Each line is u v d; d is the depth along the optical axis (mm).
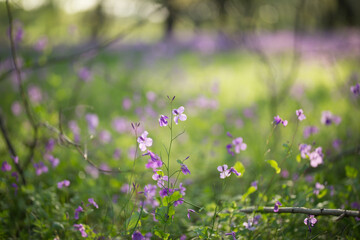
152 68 13711
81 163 4055
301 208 2326
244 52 19391
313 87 9406
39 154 3955
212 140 5414
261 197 2629
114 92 8891
